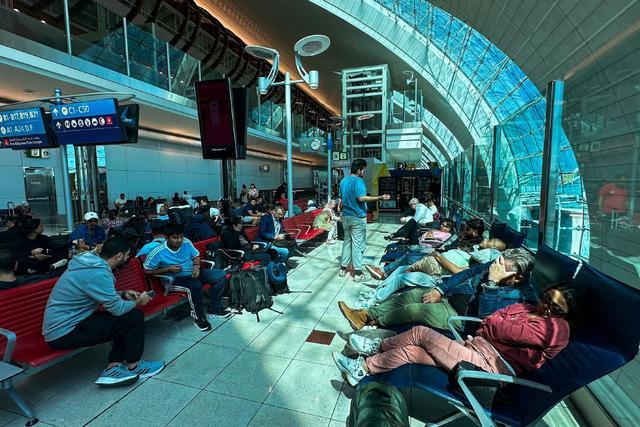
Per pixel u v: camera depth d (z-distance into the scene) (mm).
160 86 10781
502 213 5125
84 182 8742
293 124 22828
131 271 3240
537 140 3621
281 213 5988
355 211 4820
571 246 2578
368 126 19641
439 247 4770
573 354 1508
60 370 2553
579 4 5359
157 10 14672
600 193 2230
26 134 5535
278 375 2461
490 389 1654
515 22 7633
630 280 1935
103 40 8641
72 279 2180
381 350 2189
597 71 2270
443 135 31625
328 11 16781
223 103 5055
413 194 16625
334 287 4555
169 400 2176
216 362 2641
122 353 2430
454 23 14391
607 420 1771
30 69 6750
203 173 17688
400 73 20750
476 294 2582
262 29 22750
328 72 25812
